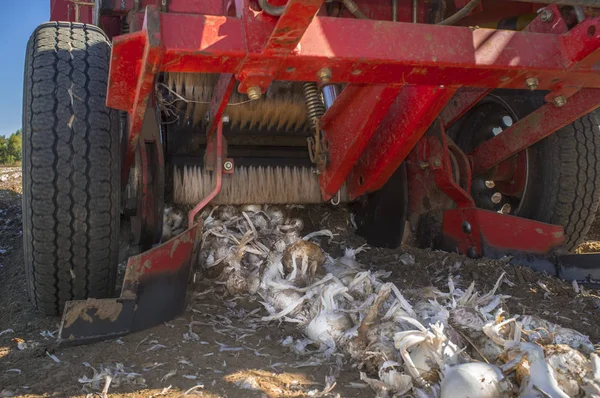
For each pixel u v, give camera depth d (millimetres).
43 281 2639
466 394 1633
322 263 3027
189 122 3686
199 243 3072
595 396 1649
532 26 2623
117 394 1928
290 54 2104
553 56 2408
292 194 3891
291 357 2287
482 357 1961
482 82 2490
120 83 2314
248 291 3123
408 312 2266
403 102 3127
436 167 3646
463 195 3646
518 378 1725
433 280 3332
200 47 2033
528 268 3350
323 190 3566
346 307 2512
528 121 3543
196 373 2105
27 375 2100
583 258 3279
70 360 2225
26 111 2621
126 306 2471
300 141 4109
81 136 2566
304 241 2973
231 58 2094
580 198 3701
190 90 3537
